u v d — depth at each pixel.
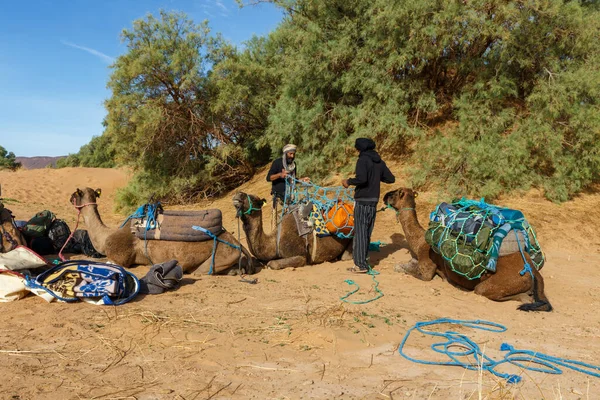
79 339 5.06
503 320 6.36
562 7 13.92
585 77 13.59
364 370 4.57
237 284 7.61
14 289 6.23
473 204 7.72
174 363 4.56
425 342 5.41
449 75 17.08
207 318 5.83
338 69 16.42
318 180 15.89
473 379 4.44
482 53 15.35
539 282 6.88
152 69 17.59
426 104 15.09
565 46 14.60
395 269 8.71
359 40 16.20
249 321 5.78
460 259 7.12
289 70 16.45
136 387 4.05
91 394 3.91
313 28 15.98
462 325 6.06
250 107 19.34
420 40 14.38
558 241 11.45
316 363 4.68
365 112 15.50
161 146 18.61
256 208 8.48
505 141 13.86
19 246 7.12
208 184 19.31
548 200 13.74
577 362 4.91
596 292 8.00
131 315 5.78
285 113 16.48
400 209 8.53
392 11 14.34
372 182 8.39
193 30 18.39
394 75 15.72
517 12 13.53
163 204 18.98
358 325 5.73
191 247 8.04
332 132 16.05
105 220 17.39
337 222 8.74
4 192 23.28
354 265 8.70
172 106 18.30
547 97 13.55
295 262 8.73
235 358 4.73
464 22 13.84
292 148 9.20
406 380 4.37
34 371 4.30
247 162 19.69
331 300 6.84
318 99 16.48
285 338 5.26
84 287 6.18
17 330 5.27
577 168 13.88
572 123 13.67
